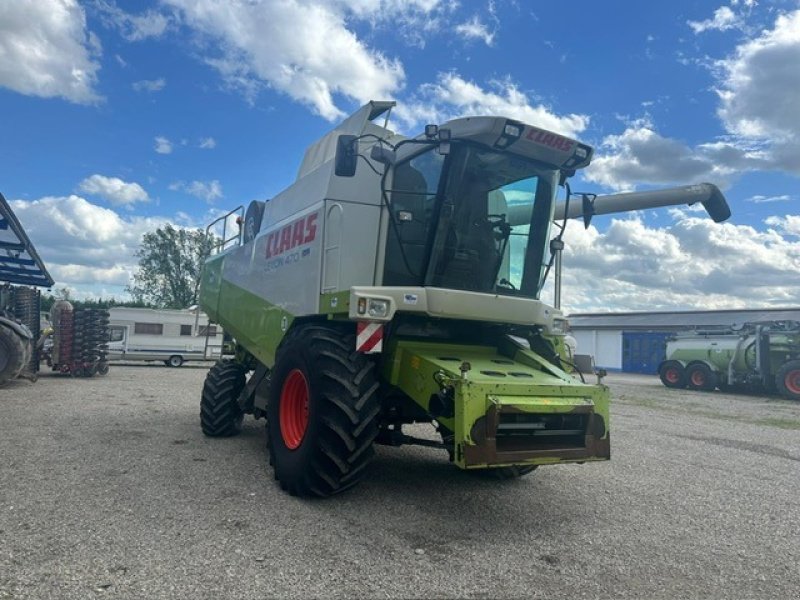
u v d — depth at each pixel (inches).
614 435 382.6
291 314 239.0
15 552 141.3
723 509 212.2
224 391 301.6
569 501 212.2
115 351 1049.5
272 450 212.2
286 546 152.3
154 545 149.1
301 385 210.7
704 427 442.3
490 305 204.8
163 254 2610.7
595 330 1630.2
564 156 213.3
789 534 186.2
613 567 151.3
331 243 217.8
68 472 218.4
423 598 127.3
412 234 209.6
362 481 221.8
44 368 866.1
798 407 629.9
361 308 183.9
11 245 529.0
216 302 350.3
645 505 212.5
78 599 118.5
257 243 289.0
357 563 143.9
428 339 215.0
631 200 335.3
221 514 175.6
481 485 226.7
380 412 203.9
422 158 211.3
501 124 193.3
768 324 803.4
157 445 276.7
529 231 223.9
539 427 177.0
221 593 124.3
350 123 238.8
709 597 136.6
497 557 153.3
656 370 1461.6
